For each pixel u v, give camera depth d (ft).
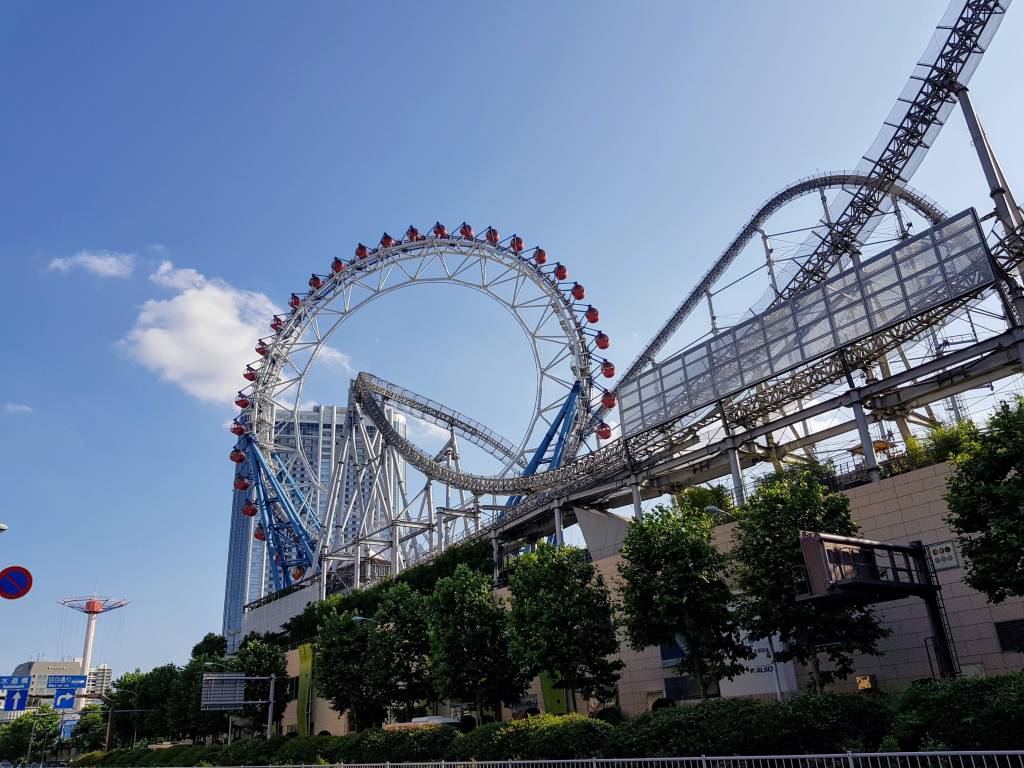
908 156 193.26
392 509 348.38
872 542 113.91
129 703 362.74
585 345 340.39
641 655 168.45
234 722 280.72
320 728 253.65
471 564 259.60
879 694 103.71
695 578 129.80
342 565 361.51
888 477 145.18
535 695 189.98
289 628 326.03
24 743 499.10
